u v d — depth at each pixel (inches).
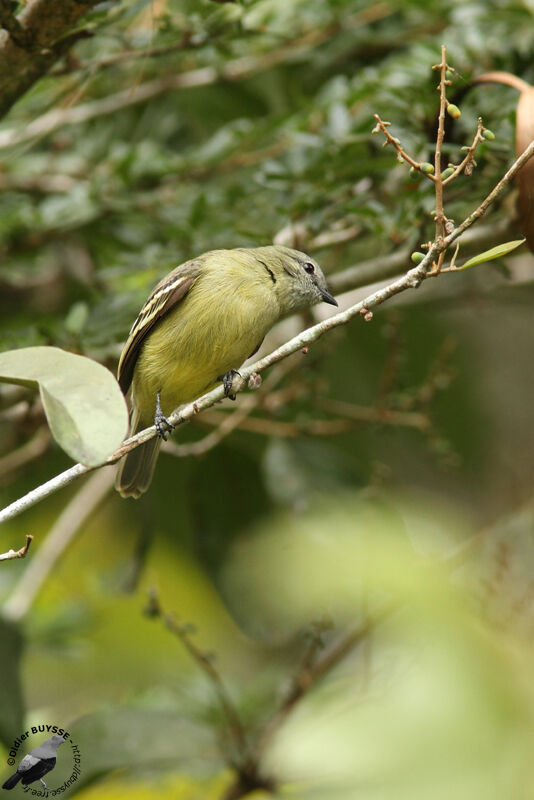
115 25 395.2
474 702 244.2
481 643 257.1
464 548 353.4
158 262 436.5
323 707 372.8
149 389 370.0
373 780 247.0
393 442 553.3
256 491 488.1
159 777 392.8
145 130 549.6
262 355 493.4
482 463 563.5
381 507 417.4
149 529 491.2
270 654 513.7
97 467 213.0
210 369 367.2
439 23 469.1
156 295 362.9
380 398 463.8
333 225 438.3
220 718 398.3
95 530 572.4
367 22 477.1
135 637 543.8
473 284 534.0
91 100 522.6
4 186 511.2
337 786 283.4
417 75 397.1
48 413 219.5
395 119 401.4
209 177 498.0
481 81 352.8
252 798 380.2
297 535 397.1
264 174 425.7
